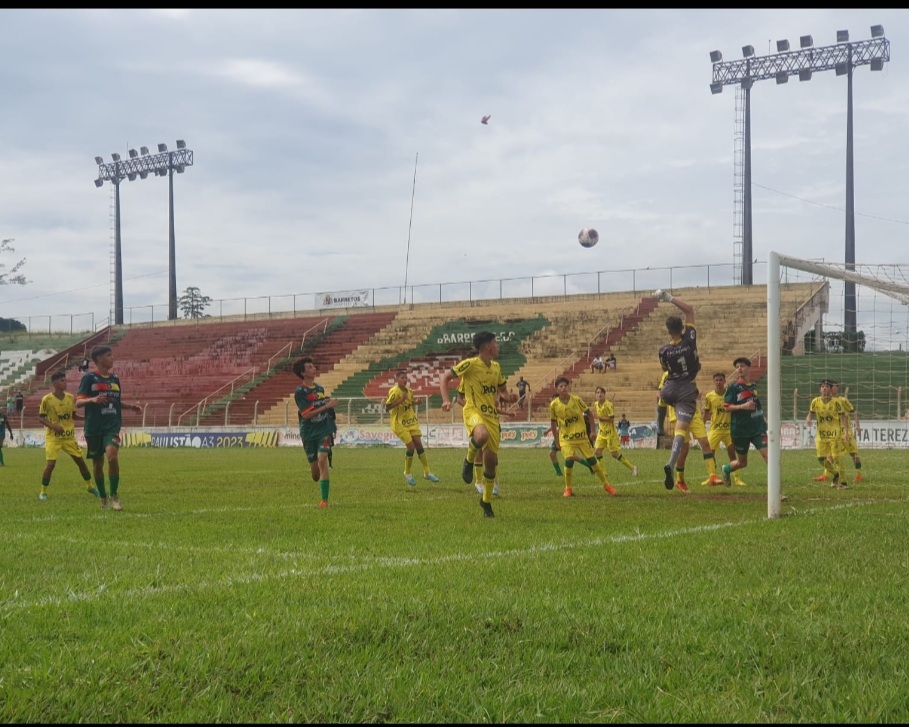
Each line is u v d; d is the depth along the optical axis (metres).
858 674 3.80
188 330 58.31
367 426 39.69
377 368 48.59
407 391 16.30
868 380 35.09
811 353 38.62
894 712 3.37
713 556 6.88
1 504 12.77
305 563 6.98
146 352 57.19
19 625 4.68
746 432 14.84
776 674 3.83
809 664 3.91
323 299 56.50
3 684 3.63
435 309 53.38
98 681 3.66
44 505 12.60
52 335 63.81
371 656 4.07
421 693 3.57
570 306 49.31
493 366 10.87
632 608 4.98
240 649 4.10
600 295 49.81
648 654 4.11
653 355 42.72
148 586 5.93
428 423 38.09
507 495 13.93
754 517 10.23
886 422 31.12
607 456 27.22
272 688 3.64
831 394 15.74
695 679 3.78
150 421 49.78
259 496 14.00
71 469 23.38
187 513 11.25
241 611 4.95
